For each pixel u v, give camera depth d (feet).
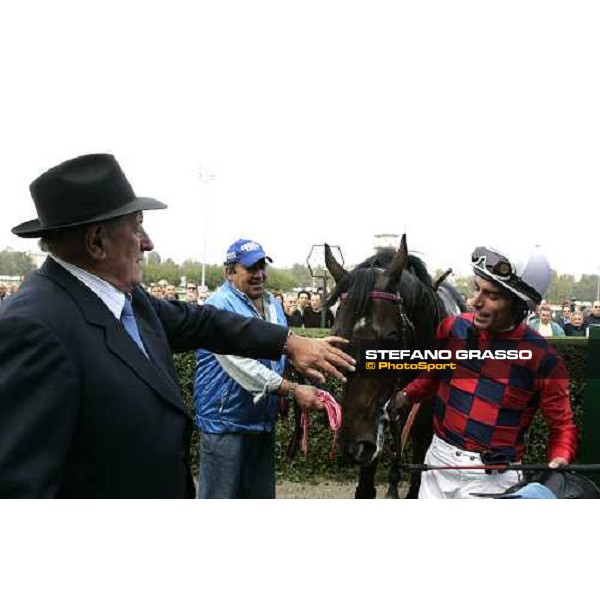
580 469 6.90
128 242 5.47
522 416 7.61
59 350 4.79
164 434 5.29
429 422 10.18
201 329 7.06
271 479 10.52
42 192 5.25
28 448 4.52
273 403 10.31
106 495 5.06
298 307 24.36
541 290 7.34
